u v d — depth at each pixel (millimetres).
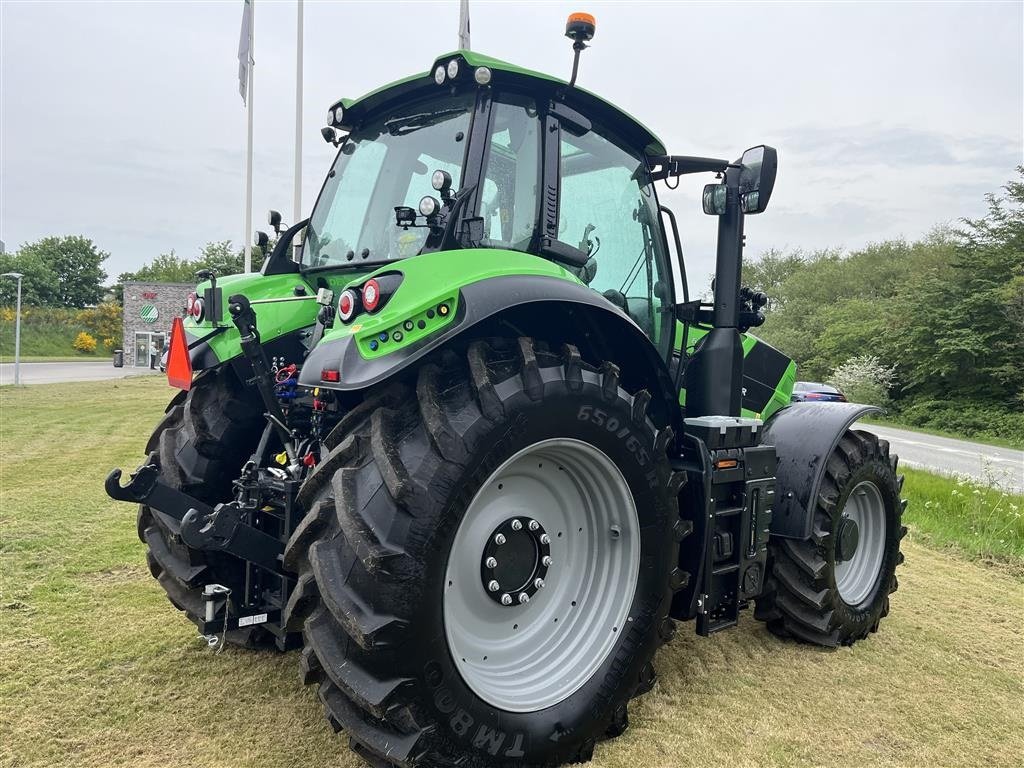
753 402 3914
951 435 21562
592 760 2535
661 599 2721
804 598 3449
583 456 2520
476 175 2619
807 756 2607
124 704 2734
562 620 2686
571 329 2625
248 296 3178
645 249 3402
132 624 3434
